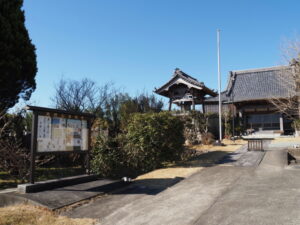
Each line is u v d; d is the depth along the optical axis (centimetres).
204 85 1870
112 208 520
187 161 1075
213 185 671
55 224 438
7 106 1113
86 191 610
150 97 2850
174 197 584
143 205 536
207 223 427
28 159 870
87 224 440
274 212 454
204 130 1741
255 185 643
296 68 1335
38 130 596
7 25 1116
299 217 425
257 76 2666
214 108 2747
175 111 1650
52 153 624
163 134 970
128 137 976
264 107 2367
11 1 1173
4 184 794
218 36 1895
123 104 2336
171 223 436
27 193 549
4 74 1099
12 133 1005
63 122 661
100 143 934
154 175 828
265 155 1107
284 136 2086
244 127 2336
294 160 1134
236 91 2583
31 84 1278
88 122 739
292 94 1494
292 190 580
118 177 909
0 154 831
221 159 1064
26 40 1227
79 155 1091
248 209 477
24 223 437
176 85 2002
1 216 450
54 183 610
